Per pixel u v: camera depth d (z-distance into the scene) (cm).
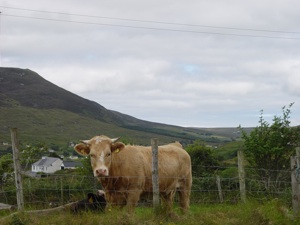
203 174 2983
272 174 2539
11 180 2178
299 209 1245
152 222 1092
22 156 3005
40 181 1695
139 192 1290
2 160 2781
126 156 1272
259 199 1562
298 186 1252
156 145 1207
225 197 2177
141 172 1286
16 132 1139
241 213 1214
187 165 1512
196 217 1200
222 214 1227
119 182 1255
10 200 1897
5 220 1053
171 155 1452
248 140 2669
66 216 1100
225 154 4875
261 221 1166
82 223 1051
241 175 1591
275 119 2691
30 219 1069
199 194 2333
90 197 1256
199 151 3631
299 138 2641
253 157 2667
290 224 1169
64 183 1712
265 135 2670
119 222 1067
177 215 1215
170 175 1412
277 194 1989
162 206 1202
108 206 1221
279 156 2639
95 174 1188
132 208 1262
